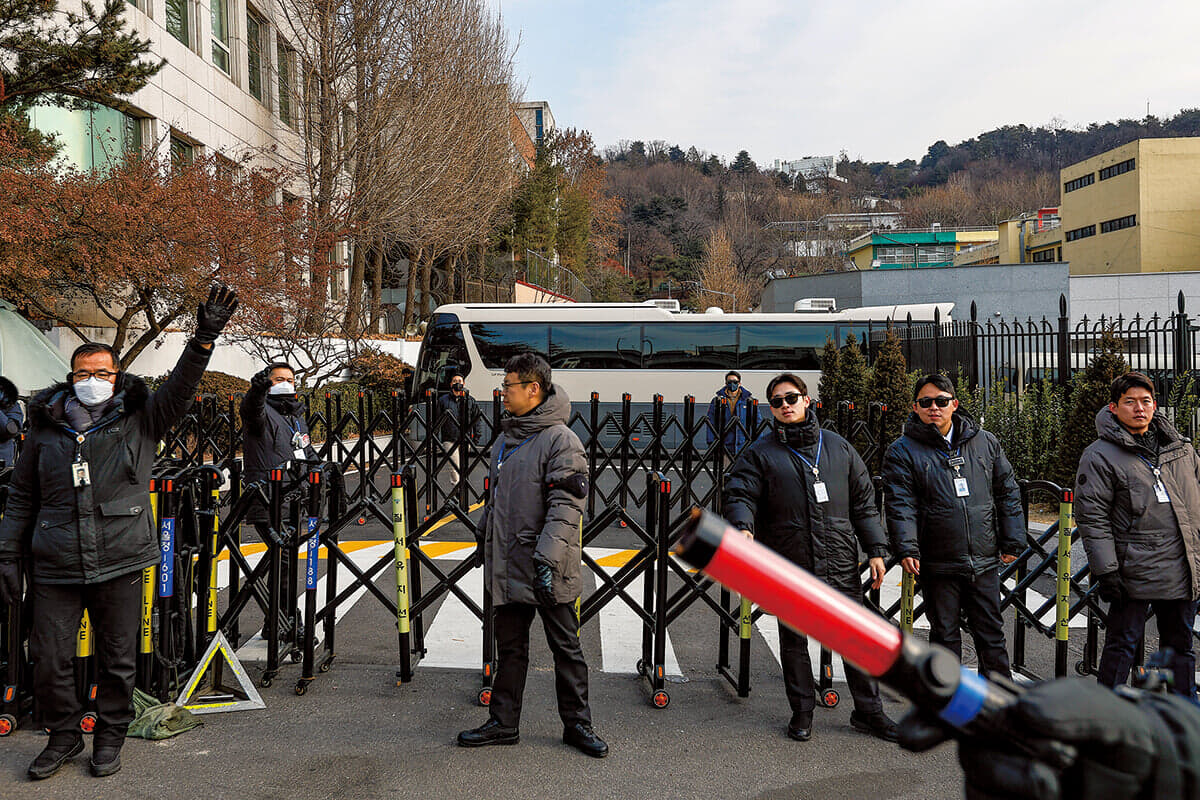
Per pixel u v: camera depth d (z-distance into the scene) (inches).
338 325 828.6
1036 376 540.1
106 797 152.4
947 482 183.9
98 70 502.3
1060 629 211.9
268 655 210.1
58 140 599.5
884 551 183.6
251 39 913.5
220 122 812.6
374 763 167.8
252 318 632.4
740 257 3570.4
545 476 167.2
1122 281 1425.9
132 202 524.7
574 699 174.6
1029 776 44.9
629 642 252.2
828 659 204.5
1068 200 2393.0
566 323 724.7
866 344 721.0
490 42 1053.2
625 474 410.0
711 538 37.3
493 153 1072.8
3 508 184.7
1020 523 187.6
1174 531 179.5
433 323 727.7
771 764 170.1
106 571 155.9
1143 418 181.5
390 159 872.3
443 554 360.5
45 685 157.9
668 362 721.6
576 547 167.3
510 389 169.0
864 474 184.5
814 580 39.2
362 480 430.0
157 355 684.1
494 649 203.6
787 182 5022.1
